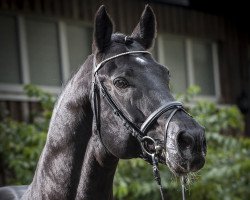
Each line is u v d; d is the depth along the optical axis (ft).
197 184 29.86
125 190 28.17
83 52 39.06
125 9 41.50
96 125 14.19
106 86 14.05
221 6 47.39
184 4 44.62
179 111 13.29
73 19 38.42
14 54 35.83
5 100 35.14
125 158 14.01
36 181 15.03
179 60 45.62
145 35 14.83
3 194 16.57
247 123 50.29
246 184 32.24
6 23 35.60
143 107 13.52
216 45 49.19
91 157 14.35
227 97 49.19
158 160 13.50
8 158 30.27
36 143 29.96
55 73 37.60
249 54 51.26
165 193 30.01
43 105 31.91
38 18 37.01
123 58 14.01
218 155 31.86
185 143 12.87
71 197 14.52
